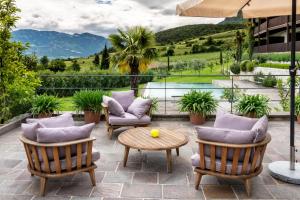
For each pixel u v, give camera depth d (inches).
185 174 149.0
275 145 196.2
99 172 151.6
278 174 141.3
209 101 260.5
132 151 186.9
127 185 135.9
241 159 123.7
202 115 256.2
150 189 131.6
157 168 157.5
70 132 124.6
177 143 155.0
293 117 144.5
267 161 166.7
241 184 136.7
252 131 118.7
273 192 128.6
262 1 171.3
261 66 730.2
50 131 121.0
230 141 119.9
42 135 119.6
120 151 186.2
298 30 808.9
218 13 156.3
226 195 125.7
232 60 1085.1
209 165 126.4
